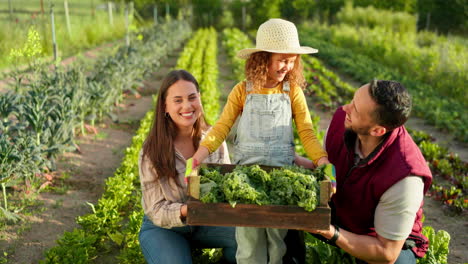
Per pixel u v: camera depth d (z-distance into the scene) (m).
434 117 9.97
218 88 11.66
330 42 25.14
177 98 3.13
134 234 3.95
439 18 25.56
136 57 11.38
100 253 4.14
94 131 7.73
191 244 3.46
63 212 4.96
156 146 3.16
